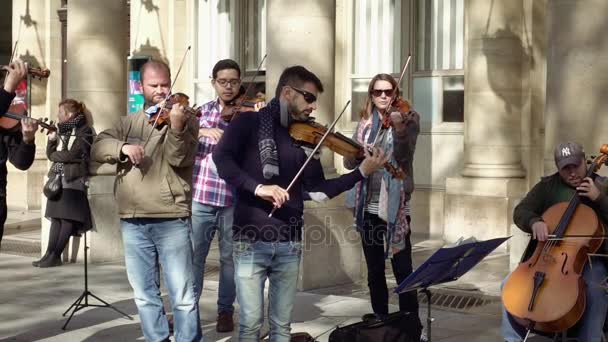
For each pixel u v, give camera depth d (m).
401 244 6.16
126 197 5.59
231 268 6.77
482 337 6.53
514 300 5.23
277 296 5.07
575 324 5.31
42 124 5.72
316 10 8.23
